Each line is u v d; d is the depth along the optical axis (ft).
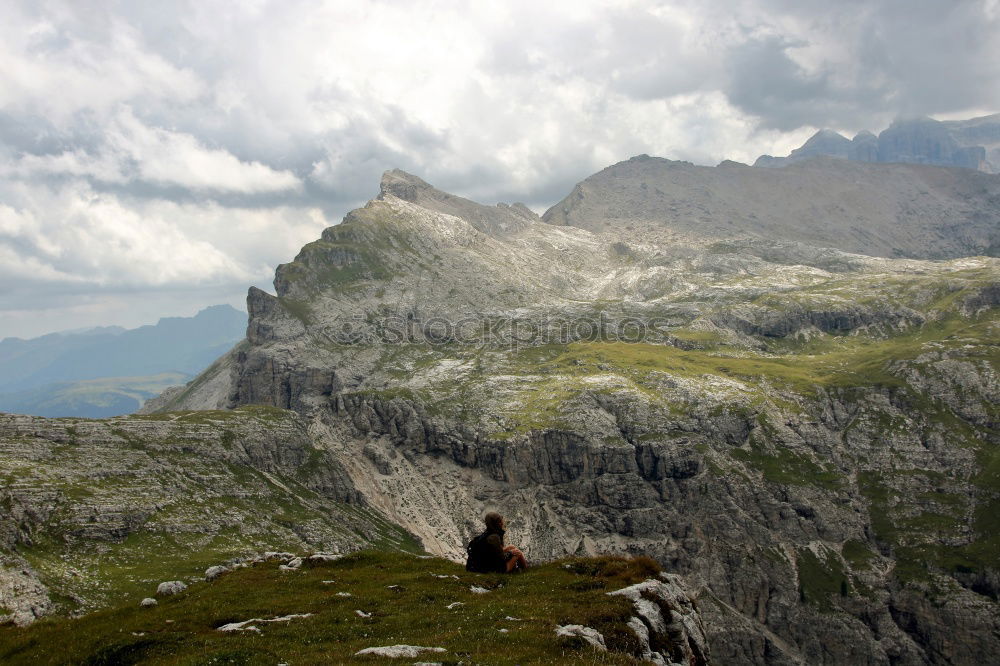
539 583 175.94
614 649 131.64
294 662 117.08
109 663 131.34
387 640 130.31
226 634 143.33
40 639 148.97
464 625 139.85
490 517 186.91
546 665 109.91
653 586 169.78
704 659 159.63
